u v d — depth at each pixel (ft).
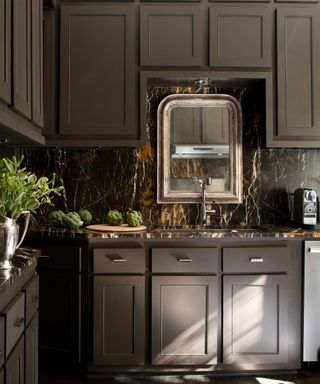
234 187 10.32
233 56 9.28
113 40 9.21
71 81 9.17
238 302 8.51
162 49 9.21
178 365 8.61
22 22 5.60
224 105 10.32
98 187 10.34
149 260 8.48
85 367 8.52
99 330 8.38
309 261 8.63
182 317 8.45
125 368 8.55
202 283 8.43
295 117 9.42
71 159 10.36
